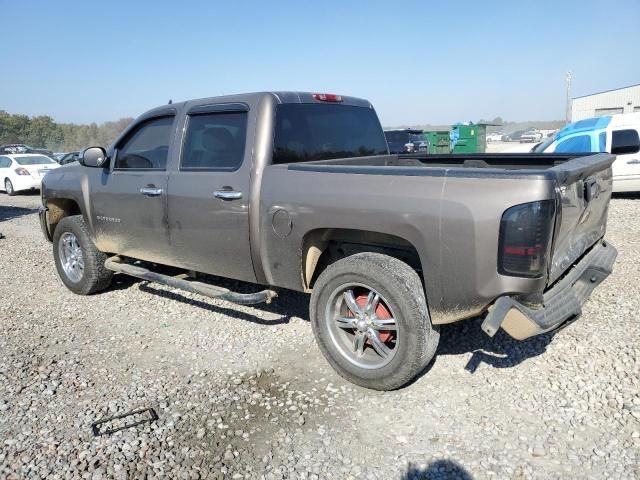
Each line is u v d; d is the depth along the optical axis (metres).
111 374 3.89
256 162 3.86
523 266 2.83
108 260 5.41
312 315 3.70
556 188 2.81
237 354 4.16
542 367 3.69
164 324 4.85
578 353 3.85
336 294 3.57
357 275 3.38
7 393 3.63
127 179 4.85
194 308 5.23
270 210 3.75
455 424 3.08
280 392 3.54
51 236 6.13
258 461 2.84
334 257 4.01
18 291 6.09
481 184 2.92
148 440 3.04
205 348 4.29
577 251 3.52
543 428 3.00
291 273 3.77
